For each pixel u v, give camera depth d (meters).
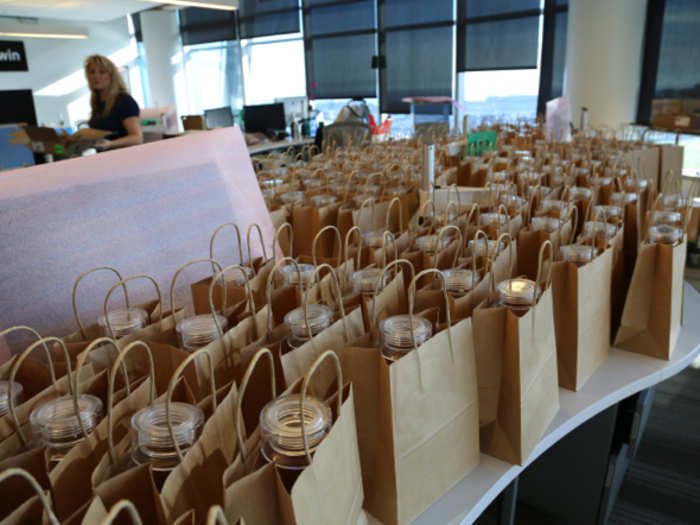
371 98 7.31
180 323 0.72
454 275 0.85
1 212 0.75
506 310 0.74
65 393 0.61
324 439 0.50
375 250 1.00
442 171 1.96
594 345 1.02
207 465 0.51
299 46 7.95
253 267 1.01
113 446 0.50
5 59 8.21
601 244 1.05
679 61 4.58
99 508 0.43
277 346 0.67
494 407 0.79
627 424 1.43
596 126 4.34
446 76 6.47
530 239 1.10
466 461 0.77
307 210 1.31
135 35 10.09
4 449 0.52
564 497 1.54
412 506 0.69
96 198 0.87
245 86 9.01
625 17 4.18
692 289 1.53
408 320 0.69
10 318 0.74
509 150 2.52
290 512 0.47
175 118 5.00
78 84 9.57
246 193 1.17
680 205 1.50
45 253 0.79
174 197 1.00
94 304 0.84
